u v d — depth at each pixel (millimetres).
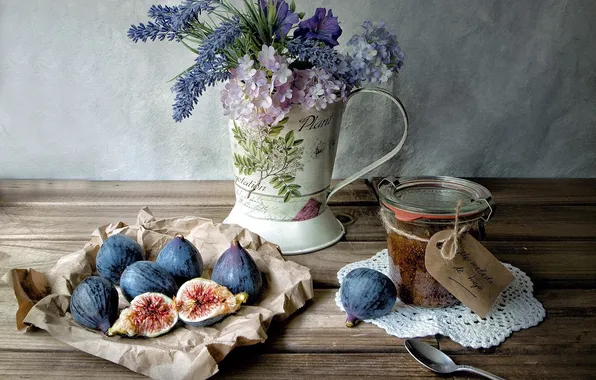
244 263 890
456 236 826
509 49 1427
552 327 877
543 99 1475
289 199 1103
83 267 962
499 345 833
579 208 1349
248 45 981
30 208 1328
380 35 1054
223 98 956
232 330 803
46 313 818
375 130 1486
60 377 762
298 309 922
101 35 1383
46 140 1475
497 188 1469
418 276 891
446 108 1471
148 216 1081
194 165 1522
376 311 861
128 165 1514
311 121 1031
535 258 1104
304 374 772
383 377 767
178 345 786
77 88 1428
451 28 1403
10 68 1402
